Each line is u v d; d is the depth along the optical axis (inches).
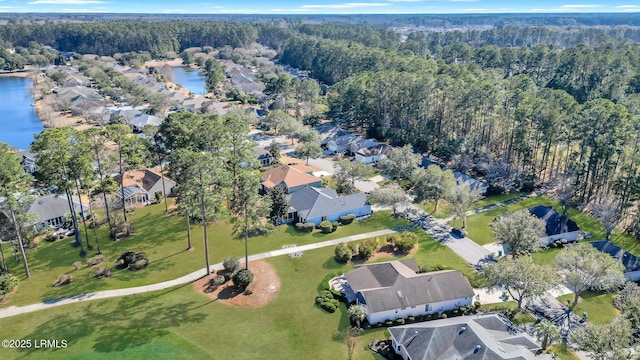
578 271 2336.4
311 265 2743.6
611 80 5792.3
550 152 4655.5
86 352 1982.0
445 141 4709.6
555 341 2044.8
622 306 2130.9
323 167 4655.5
